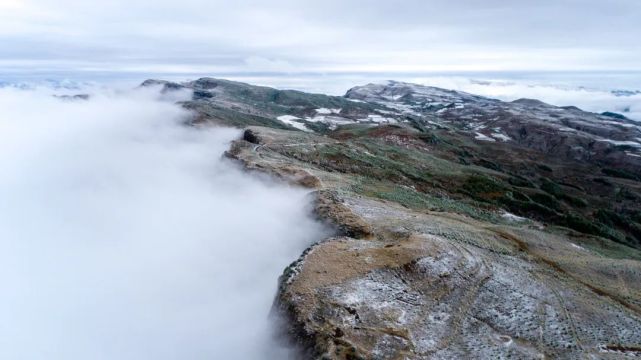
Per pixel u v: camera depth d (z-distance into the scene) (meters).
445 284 36.91
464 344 30.34
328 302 32.28
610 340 32.22
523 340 31.39
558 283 40.84
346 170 89.12
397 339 29.70
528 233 55.53
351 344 28.44
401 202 66.12
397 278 36.28
